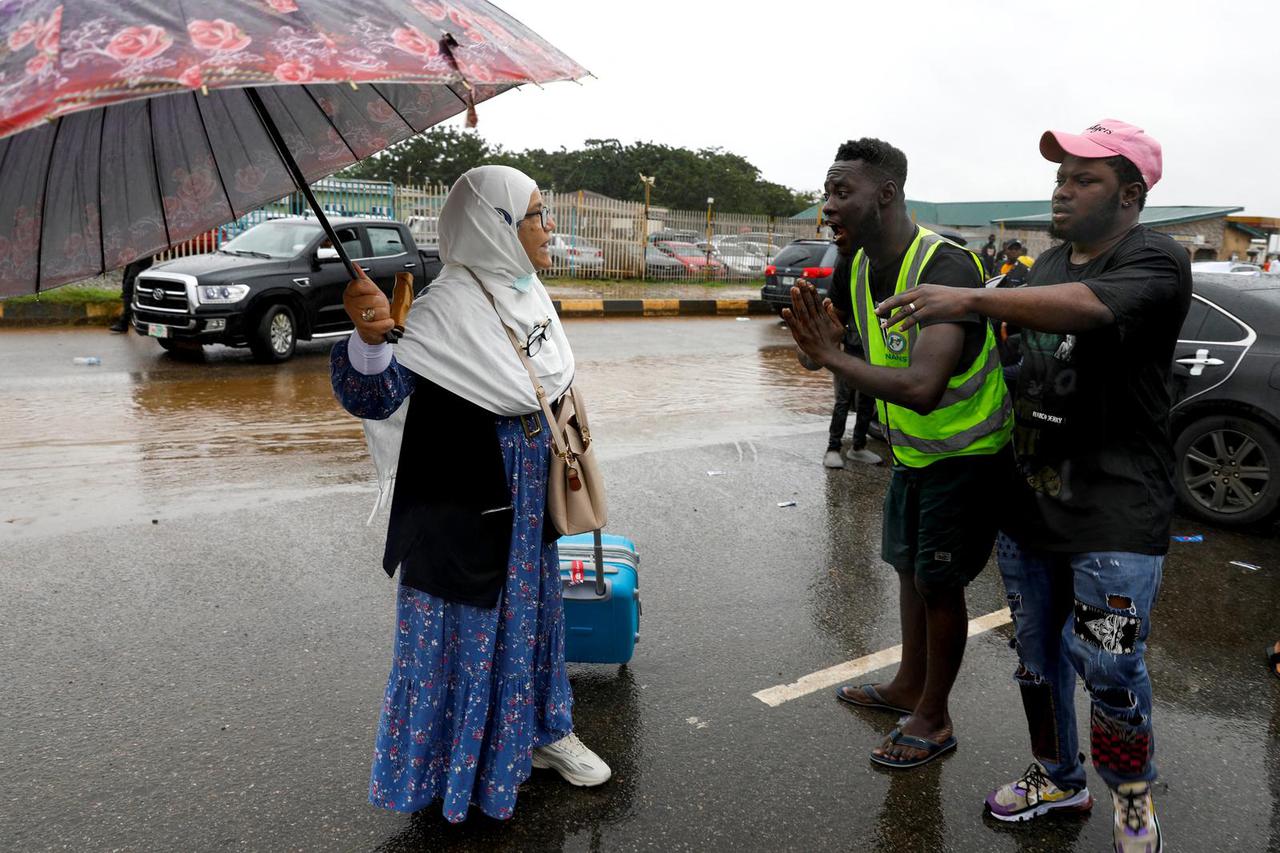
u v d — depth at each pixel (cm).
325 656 370
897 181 269
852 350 361
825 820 279
